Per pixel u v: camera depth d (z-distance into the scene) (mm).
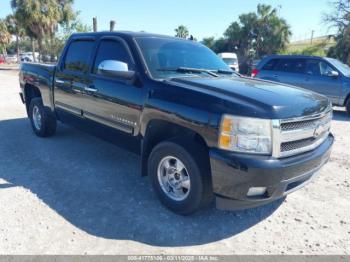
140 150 3727
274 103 2836
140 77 3557
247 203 2912
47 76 5336
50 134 5848
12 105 9531
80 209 3373
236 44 49469
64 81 4859
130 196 3689
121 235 2947
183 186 3215
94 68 4270
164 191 3391
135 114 3578
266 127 2725
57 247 2742
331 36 32125
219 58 4742
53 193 3711
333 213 3449
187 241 2902
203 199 3082
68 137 5938
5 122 7215
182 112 3041
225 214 3383
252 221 3270
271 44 44281
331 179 4352
